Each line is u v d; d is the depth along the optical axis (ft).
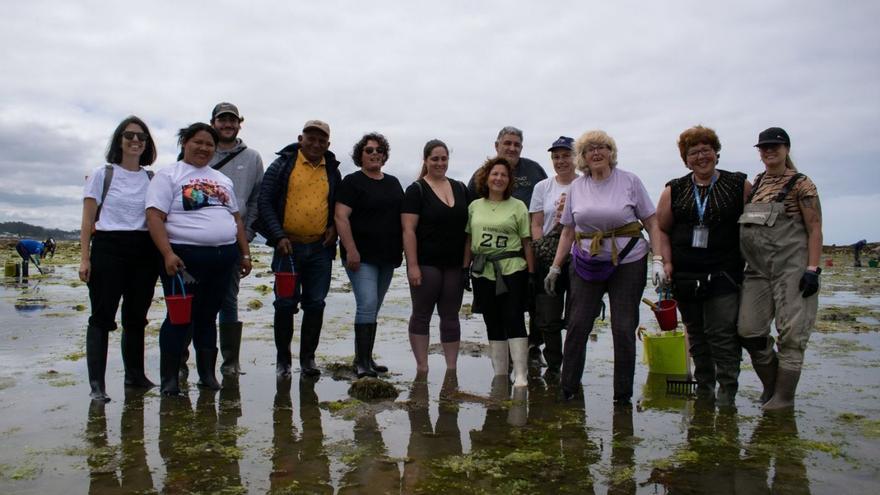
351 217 19.99
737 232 16.85
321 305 20.03
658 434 13.91
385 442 13.23
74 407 15.47
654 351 20.27
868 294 52.65
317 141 19.38
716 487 10.91
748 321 16.38
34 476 11.07
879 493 10.60
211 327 17.85
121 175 16.80
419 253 20.36
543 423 14.79
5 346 23.58
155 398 16.55
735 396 17.21
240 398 16.72
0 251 131.23
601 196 16.83
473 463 12.01
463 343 26.00
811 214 15.52
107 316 16.52
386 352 24.18
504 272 19.48
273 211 19.34
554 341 20.67
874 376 19.52
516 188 23.38
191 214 16.89
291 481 11.03
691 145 17.07
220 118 20.08
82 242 16.17
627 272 16.69
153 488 10.65
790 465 11.91
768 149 16.03
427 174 20.66
